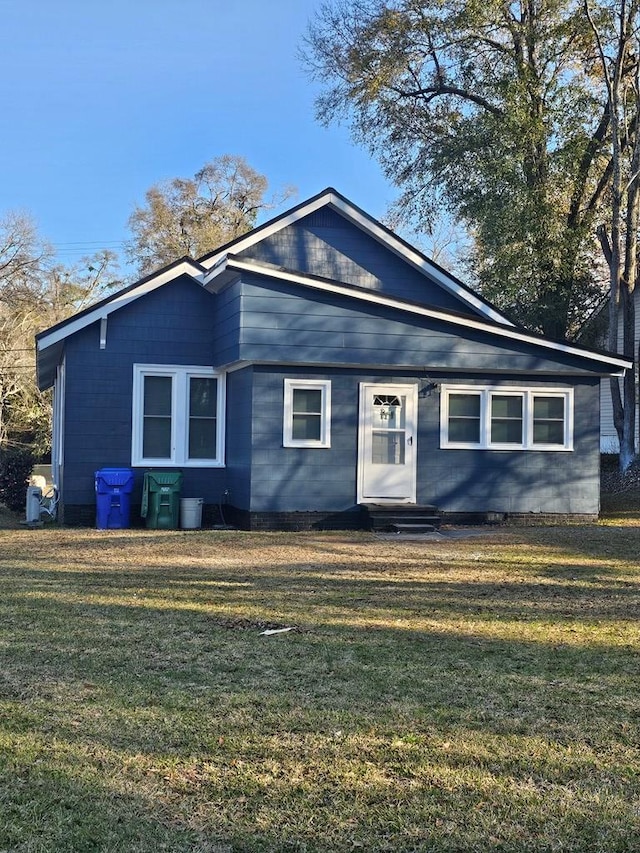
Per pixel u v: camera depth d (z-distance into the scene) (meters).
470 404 16.38
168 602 8.73
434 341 15.68
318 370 15.57
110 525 15.81
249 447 15.37
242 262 14.55
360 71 27.11
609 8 24.05
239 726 5.08
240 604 8.67
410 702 5.57
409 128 27.84
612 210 24.03
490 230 24.16
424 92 27.95
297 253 17.55
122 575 10.39
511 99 24.30
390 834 3.81
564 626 7.82
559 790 4.28
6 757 4.56
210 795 4.16
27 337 43.81
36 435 40.28
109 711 5.30
